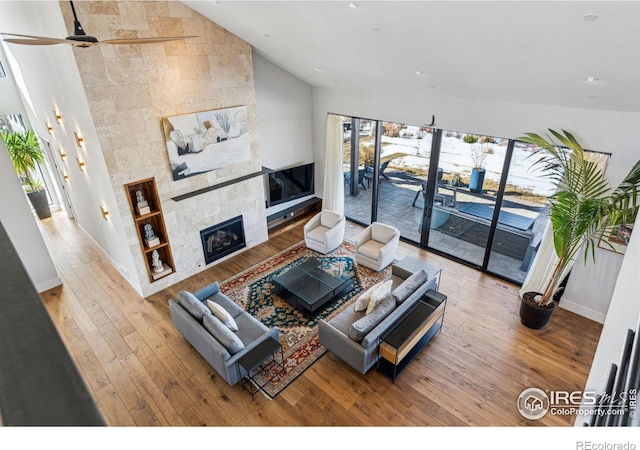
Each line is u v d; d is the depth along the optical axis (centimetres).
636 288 168
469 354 520
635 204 467
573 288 582
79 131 575
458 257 732
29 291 58
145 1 513
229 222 725
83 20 468
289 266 721
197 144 625
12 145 814
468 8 339
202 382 485
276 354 524
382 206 834
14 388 42
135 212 603
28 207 612
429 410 447
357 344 465
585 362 505
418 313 511
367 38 475
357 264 721
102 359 520
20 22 592
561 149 522
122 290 657
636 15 282
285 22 503
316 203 938
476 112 609
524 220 624
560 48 363
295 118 841
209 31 591
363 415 443
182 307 518
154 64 546
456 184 688
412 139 722
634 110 460
